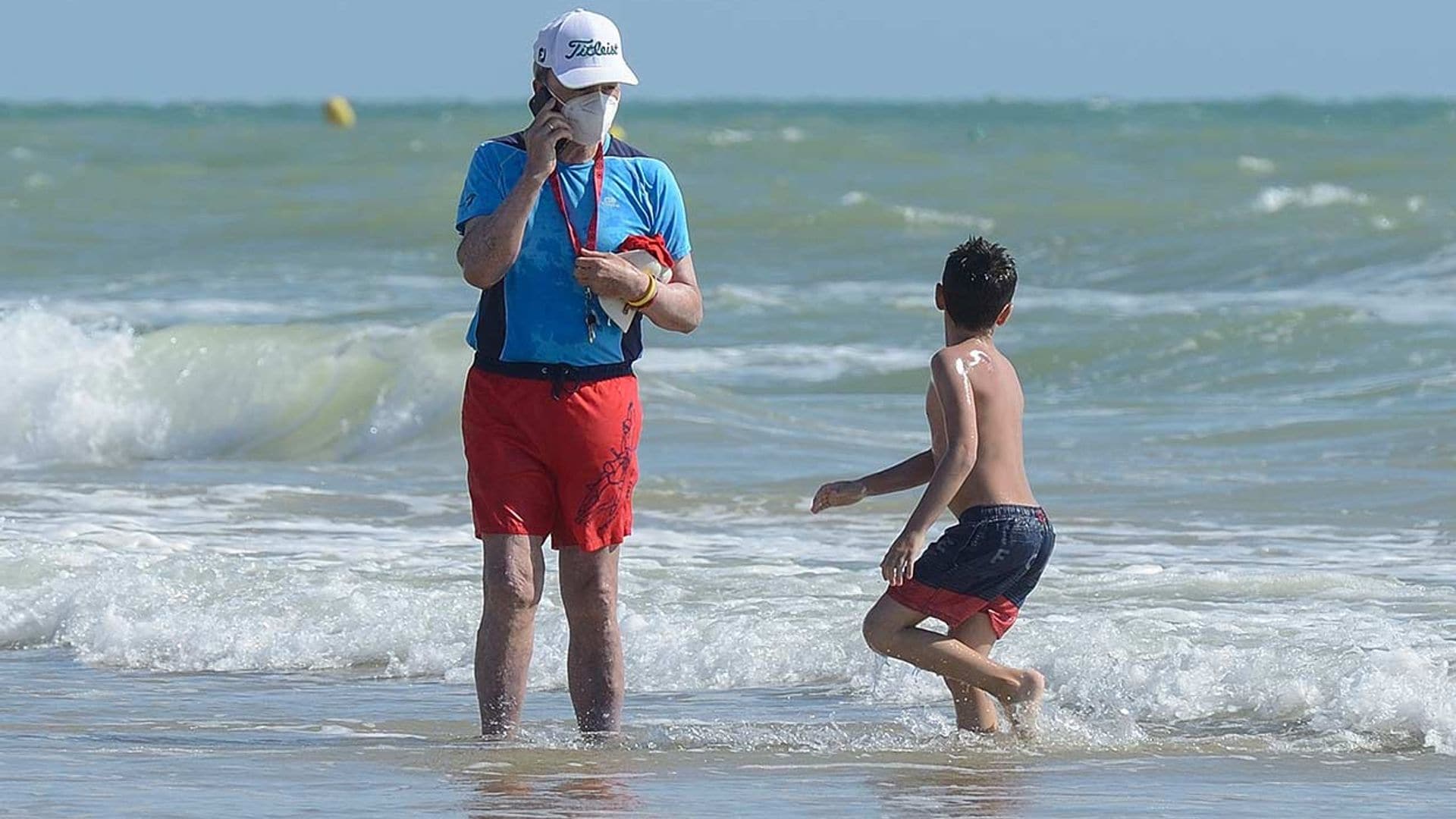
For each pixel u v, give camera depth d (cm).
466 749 2028
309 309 8200
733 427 4856
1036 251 10138
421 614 2775
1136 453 4547
